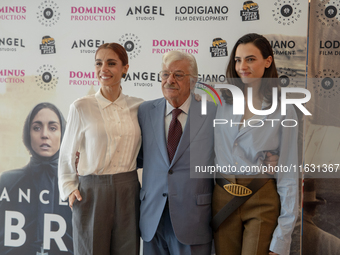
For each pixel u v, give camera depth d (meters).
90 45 2.47
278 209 1.79
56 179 2.55
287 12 2.28
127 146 1.97
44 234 2.56
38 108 2.55
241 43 1.96
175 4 2.38
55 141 2.54
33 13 2.53
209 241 1.90
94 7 2.46
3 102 2.58
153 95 2.43
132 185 1.99
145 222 1.93
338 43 2.27
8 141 2.59
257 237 1.75
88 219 1.93
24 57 2.55
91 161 1.94
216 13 2.34
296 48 2.28
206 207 1.88
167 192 1.86
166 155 1.87
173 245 1.91
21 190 2.58
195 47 2.37
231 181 1.81
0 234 2.61
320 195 2.32
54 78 2.52
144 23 2.41
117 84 2.03
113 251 1.99
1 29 2.56
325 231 2.32
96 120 1.96
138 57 2.43
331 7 2.26
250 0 2.30
